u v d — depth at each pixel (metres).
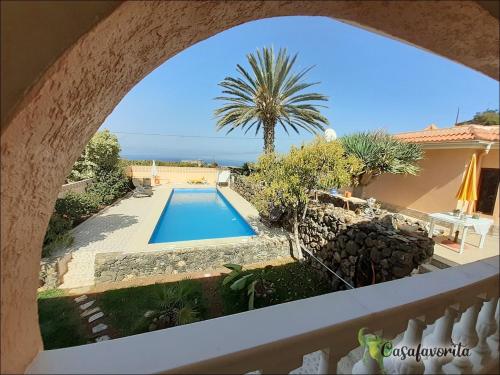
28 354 0.71
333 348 0.89
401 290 1.12
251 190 13.23
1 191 0.54
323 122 14.73
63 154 0.82
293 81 14.02
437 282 1.22
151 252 6.16
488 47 1.06
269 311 0.93
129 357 0.72
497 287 1.36
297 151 6.34
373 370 1.00
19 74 0.48
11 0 0.46
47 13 0.48
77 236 7.20
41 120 0.59
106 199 11.40
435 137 8.34
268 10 0.88
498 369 1.40
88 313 4.52
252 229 8.91
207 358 0.72
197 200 15.45
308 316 0.91
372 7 0.87
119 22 0.57
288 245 7.61
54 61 0.49
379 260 4.91
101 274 5.72
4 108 0.47
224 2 0.75
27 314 0.73
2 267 0.59
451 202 8.06
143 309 4.64
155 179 19.38
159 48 0.88
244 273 5.99
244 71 13.91
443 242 6.45
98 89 0.78
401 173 8.78
